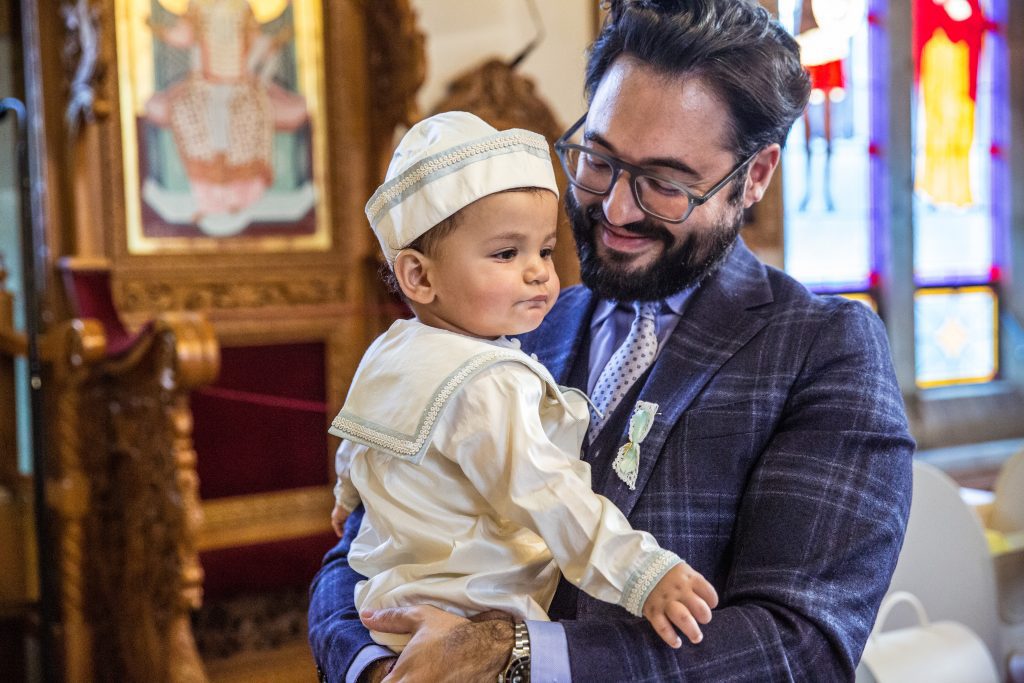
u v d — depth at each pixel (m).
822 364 1.58
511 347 1.60
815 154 6.90
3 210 5.32
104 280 4.52
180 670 3.69
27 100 4.62
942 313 7.43
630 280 1.62
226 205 4.80
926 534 2.85
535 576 1.52
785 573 1.42
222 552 4.33
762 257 6.27
